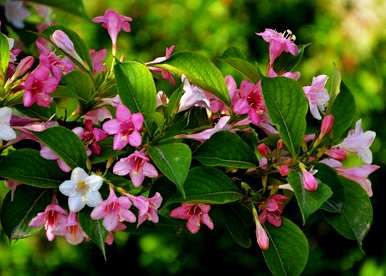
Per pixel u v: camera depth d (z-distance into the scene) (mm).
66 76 939
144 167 875
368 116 2381
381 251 2346
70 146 882
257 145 948
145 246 2309
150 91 897
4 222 897
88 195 870
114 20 1015
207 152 907
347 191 932
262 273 2281
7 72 959
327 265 2318
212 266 2295
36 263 2271
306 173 878
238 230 931
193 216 922
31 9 1346
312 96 943
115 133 875
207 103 918
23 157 887
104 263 2299
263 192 924
